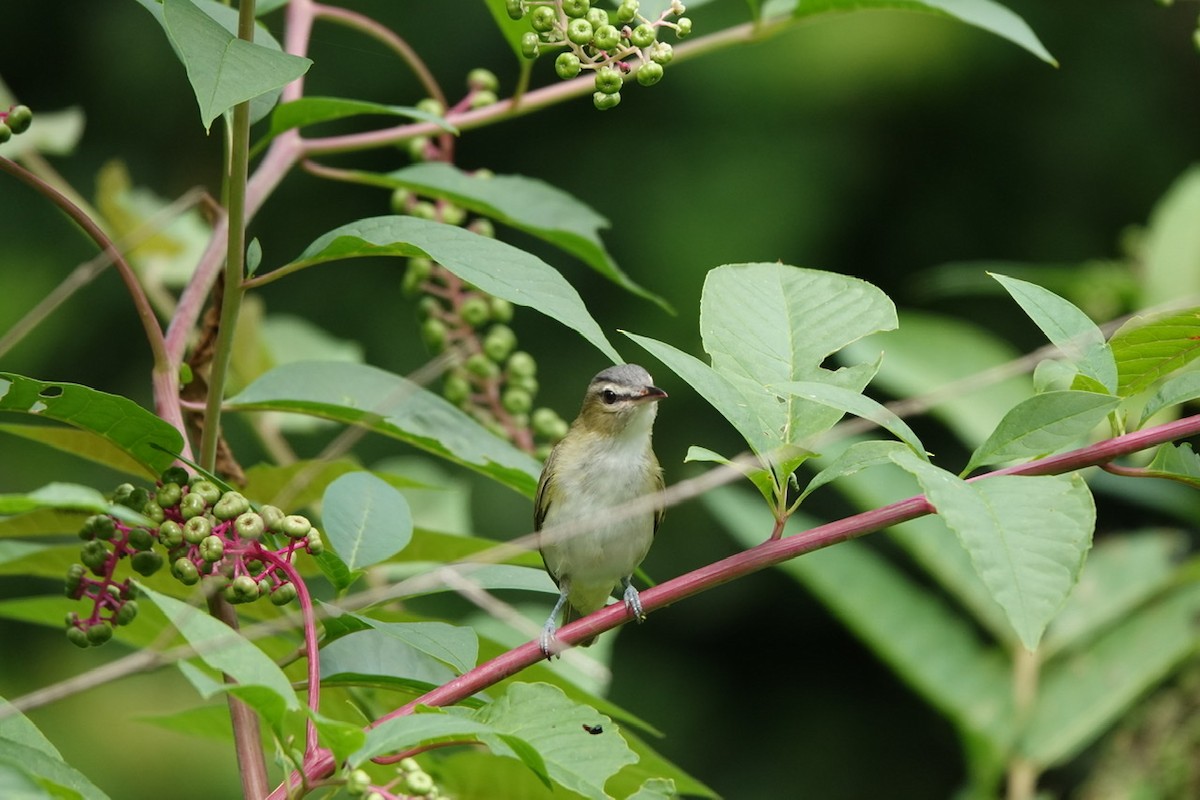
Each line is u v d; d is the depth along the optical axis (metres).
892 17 22.84
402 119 22.77
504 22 8.28
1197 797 9.76
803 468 18.02
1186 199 11.92
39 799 4.14
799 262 22.89
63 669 18.78
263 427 10.71
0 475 19.91
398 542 5.94
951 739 22.39
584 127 23.20
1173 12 23.30
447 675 6.29
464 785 6.87
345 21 8.86
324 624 5.63
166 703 18.39
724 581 5.56
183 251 11.60
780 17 8.91
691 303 22.41
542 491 10.16
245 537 5.30
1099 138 23.30
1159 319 5.77
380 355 22.42
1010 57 22.89
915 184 23.38
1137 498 10.84
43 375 22.00
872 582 10.30
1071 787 16.73
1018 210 23.45
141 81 23.14
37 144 11.43
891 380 11.29
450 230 5.63
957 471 21.47
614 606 5.59
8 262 21.98
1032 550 4.59
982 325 23.28
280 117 6.73
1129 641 10.06
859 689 22.81
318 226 22.94
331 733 4.31
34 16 23.17
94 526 5.32
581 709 4.91
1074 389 5.57
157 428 5.91
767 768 22.50
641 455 10.19
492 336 9.52
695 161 22.97
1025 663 9.98
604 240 22.80
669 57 5.52
